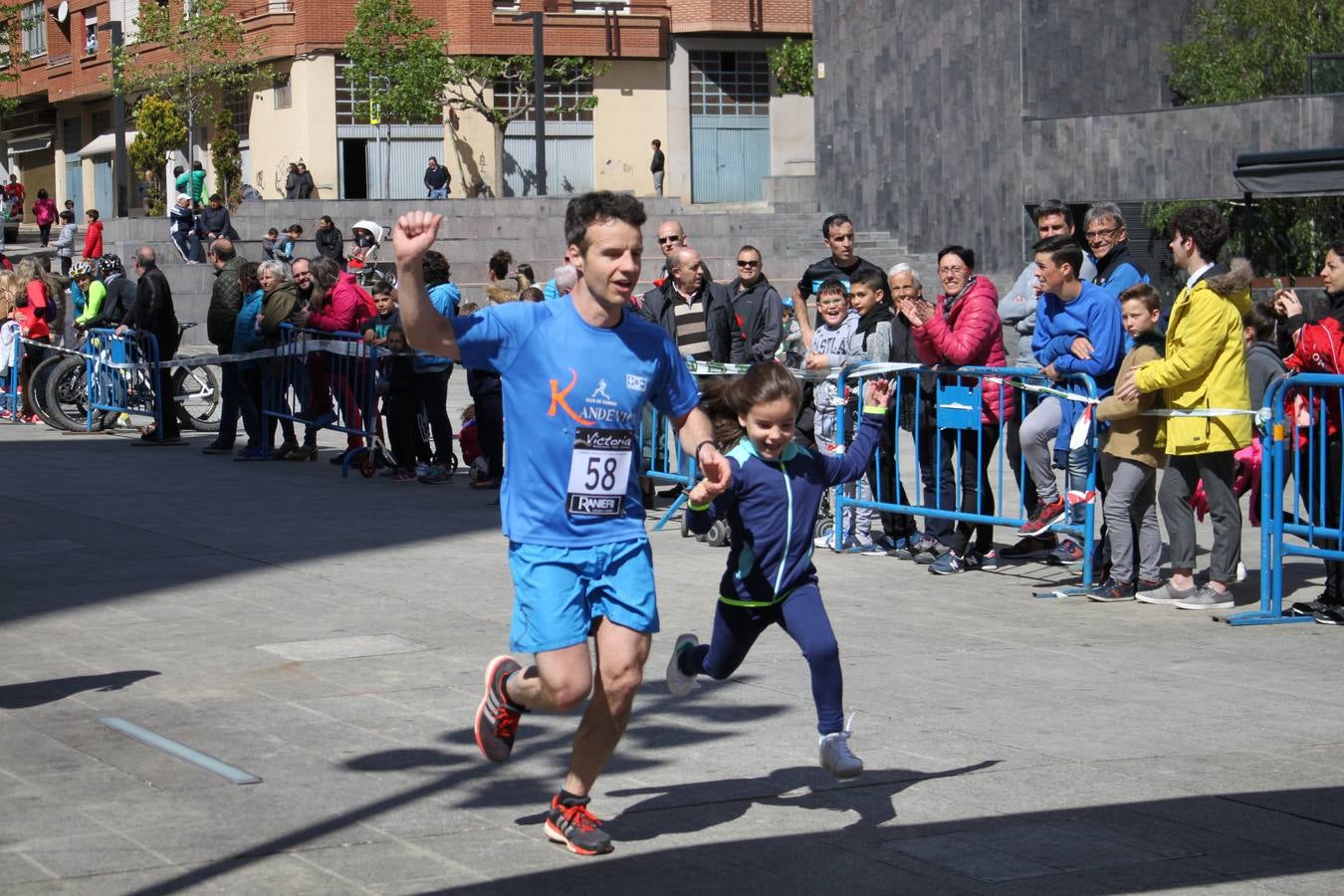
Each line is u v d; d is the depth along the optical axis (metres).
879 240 34.22
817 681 5.17
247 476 14.04
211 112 44.78
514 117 43.56
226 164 42.16
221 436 15.68
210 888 4.47
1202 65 29.38
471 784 5.47
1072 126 29.81
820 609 5.21
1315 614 8.41
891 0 33.69
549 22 44.06
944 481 9.88
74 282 21.02
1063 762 5.79
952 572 9.73
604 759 4.80
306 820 5.08
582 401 4.63
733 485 5.16
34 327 19.03
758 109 46.78
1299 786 5.50
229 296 15.24
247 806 5.21
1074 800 5.35
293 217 34.56
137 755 5.80
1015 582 9.49
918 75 33.16
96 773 5.57
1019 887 4.58
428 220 4.45
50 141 56.75
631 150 45.62
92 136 54.47
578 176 45.31
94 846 4.80
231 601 8.67
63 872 4.58
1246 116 26.94
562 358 4.63
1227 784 5.52
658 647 7.71
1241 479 9.91
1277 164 18.36
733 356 11.28
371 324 14.03
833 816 5.19
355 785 5.45
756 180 46.94
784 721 6.35
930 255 33.25
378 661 7.29
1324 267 8.66
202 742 5.98
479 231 34.88
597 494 4.67
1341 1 27.89
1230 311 8.33
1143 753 5.91
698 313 11.24
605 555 4.68
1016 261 31.11
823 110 36.00
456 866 4.69
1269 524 8.41
